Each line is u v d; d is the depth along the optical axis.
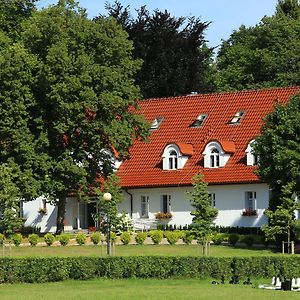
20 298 49.25
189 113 103.12
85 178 87.81
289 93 99.75
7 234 79.19
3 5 107.88
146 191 98.75
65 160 86.56
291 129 79.12
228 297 48.88
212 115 101.44
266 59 133.62
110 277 60.03
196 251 78.00
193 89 120.25
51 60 84.88
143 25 120.38
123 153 90.31
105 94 86.81
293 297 48.94
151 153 100.75
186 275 60.25
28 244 87.44
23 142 85.81
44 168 85.94
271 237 77.94
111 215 78.31
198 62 120.81
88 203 99.38
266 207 92.06
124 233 86.19
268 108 99.12
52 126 87.31
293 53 133.25
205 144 96.38
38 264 59.06
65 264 59.59
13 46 89.00
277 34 137.88
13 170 84.62
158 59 119.81
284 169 78.44
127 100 89.12
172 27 120.94
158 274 60.28
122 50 88.38
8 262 58.94
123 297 49.16
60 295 50.56
